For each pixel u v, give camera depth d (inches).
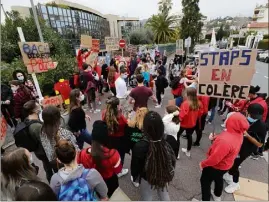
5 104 177.6
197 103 136.6
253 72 106.9
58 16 779.4
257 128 104.2
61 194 58.4
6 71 268.7
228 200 112.0
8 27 415.2
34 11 229.3
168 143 80.7
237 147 88.4
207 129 202.1
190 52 563.8
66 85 225.8
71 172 61.6
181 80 214.2
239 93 112.9
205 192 100.0
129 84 366.3
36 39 417.1
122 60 372.8
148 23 1344.7
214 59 115.5
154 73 364.5
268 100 151.3
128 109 163.0
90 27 1047.0
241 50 106.8
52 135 89.4
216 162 88.4
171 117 109.7
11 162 63.8
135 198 114.6
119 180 128.5
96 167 80.3
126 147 118.6
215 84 118.5
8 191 63.6
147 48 954.7
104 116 113.9
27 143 96.1
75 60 373.7
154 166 74.0
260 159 150.5
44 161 101.6
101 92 326.6
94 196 65.2
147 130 74.1
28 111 99.4
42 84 270.8
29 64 172.1
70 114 118.9
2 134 105.5
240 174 133.9
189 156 154.1
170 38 1285.7
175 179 129.9
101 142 79.1
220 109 241.8
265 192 117.0
